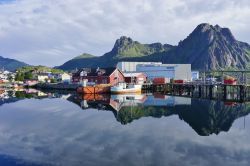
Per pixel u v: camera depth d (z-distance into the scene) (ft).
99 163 68.69
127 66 504.84
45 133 99.55
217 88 343.26
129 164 68.39
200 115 148.97
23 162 68.54
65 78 570.05
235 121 132.16
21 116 139.33
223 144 88.02
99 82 368.89
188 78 449.06
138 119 132.57
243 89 246.06
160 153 77.10
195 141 90.99
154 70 454.40
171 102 216.33
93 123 120.26
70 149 79.56
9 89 412.36
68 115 143.74
